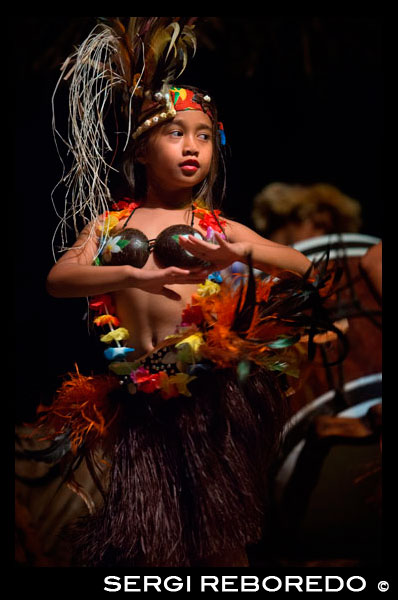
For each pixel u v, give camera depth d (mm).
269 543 7055
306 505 6984
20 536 6152
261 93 9703
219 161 4832
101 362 8164
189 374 4203
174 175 4379
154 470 4238
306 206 8078
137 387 4305
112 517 4254
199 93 4441
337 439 6898
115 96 4645
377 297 4988
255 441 4355
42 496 6293
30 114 8594
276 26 8547
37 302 8477
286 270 4320
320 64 8844
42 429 4656
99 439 4473
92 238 4410
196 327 4238
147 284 4023
